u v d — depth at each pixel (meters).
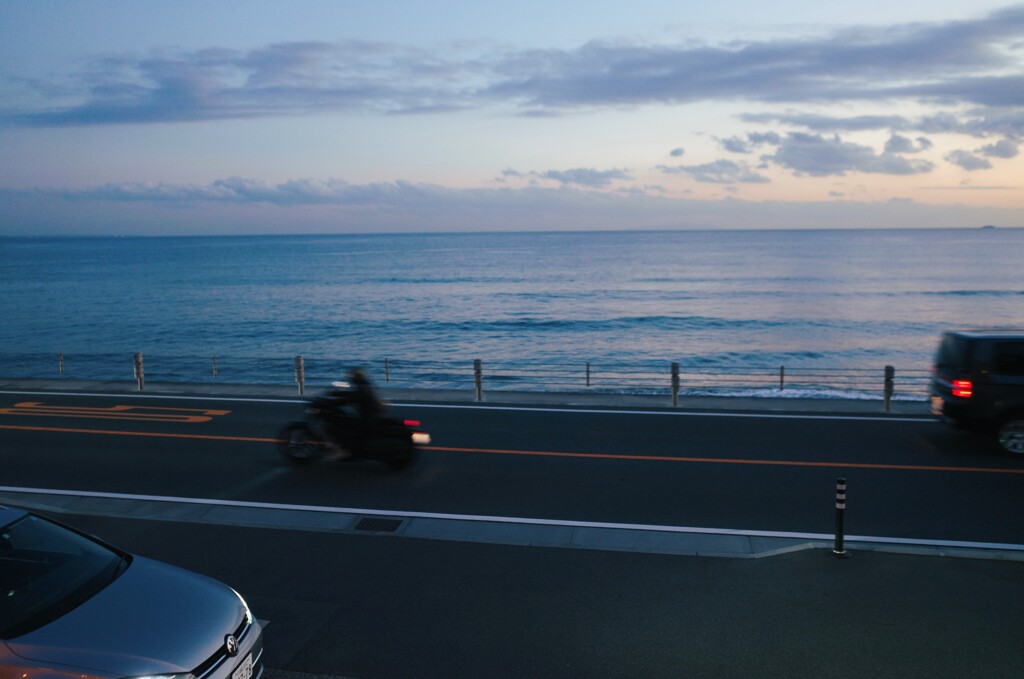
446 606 7.05
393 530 9.31
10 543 5.25
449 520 9.66
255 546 8.70
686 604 7.05
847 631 6.48
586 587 7.47
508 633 6.50
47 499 10.62
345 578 7.73
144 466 12.45
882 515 9.72
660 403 17.70
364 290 90.75
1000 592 7.28
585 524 9.46
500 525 9.45
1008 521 9.45
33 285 102.69
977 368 12.47
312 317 65.19
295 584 7.59
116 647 4.47
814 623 6.64
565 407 17.36
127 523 9.54
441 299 79.81
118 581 5.20
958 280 93.25
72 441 14.27
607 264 137.88
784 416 16.09
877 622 6.65
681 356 45.91
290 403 18.25
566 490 10.97
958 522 9.43
